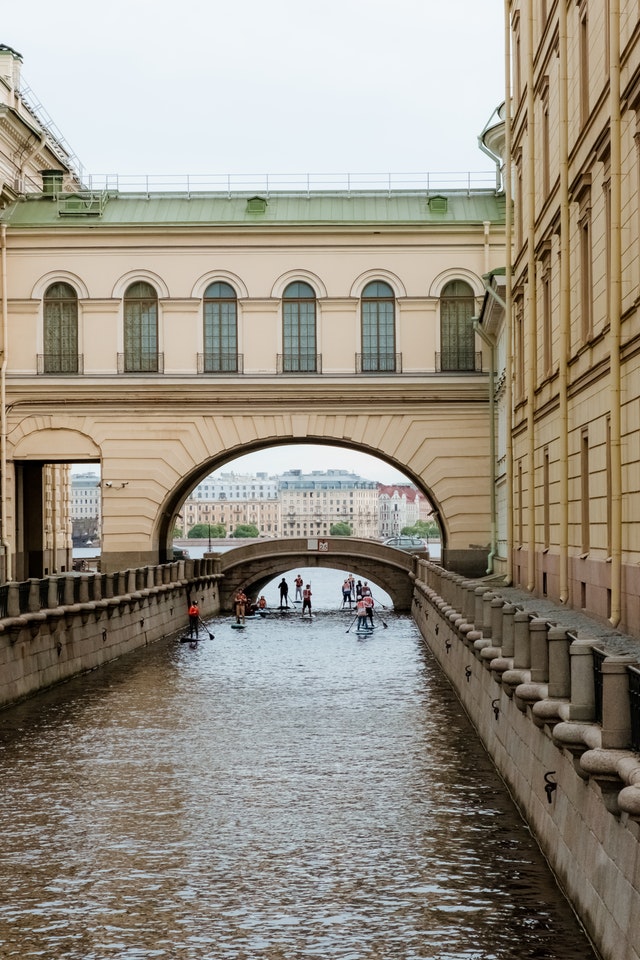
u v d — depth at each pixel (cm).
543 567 3009
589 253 2412
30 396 4703
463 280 4741
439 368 4728
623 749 1180
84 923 1448
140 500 4716
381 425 4731
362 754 2375
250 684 3412
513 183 3869
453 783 2106
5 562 4581
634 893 1121
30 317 4722
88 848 1745
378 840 1761
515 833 1772
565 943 1327
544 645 1634
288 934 1402
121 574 4131
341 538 6412
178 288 4728
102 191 4931
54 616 3250
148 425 4722
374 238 4744
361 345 4747
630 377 1988
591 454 2392
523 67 3375
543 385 3011
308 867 1644
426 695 3161
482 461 4709
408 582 6456
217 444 4722
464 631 2622
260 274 4738
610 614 2172
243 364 4728
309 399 4719
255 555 6444
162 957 1341
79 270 4725
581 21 2439
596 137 2247
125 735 2595
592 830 1322
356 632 5112
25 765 2292
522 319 3538
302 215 4856
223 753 2397
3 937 1405
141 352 4734
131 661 4041
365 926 1419
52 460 4775
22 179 5256
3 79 4988
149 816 1917
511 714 2023
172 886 1576
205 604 5991
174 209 4891
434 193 4953
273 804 1981
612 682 1189
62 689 3316
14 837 1805
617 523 2047
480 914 1441
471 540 4706
